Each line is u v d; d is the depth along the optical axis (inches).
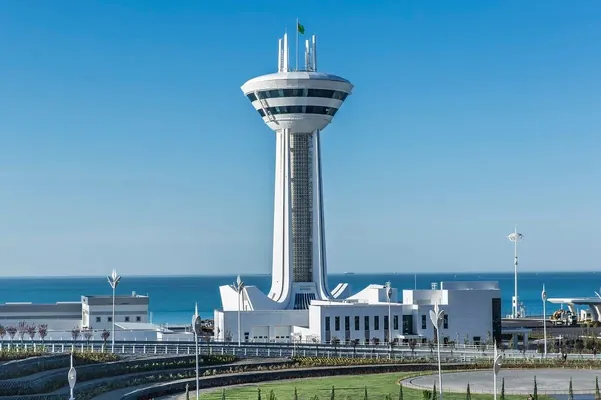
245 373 7514.8
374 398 6471.5
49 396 5944.9
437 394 6550.2
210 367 7815.0
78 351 7834.6
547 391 6752.0
